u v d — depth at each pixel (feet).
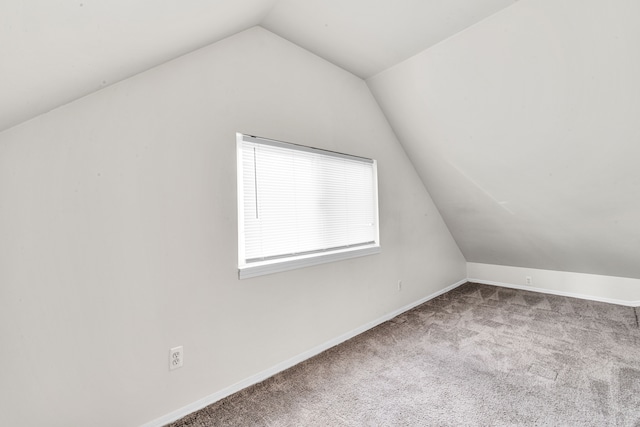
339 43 7.11
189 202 5.38
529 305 10.54
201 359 5.47
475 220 11.44
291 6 5.83
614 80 5.82
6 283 3.83
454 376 6.27
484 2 5.73
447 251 12.84
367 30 6.59
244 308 6.08
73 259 4.26
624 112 6.11
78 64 3.33
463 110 8.06
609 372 6.15
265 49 6.57
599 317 9.12
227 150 5.90
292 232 7.11
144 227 4.87
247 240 6.29
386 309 9.59
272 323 6.53
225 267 5.82
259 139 6.40
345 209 8.44
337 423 4.97
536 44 6.09
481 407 5.27
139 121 4.85
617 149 6.73
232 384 5.87
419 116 8.98
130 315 4.72
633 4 4.92
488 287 13.12
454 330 8.66
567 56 5.97
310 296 7.30
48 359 4.07
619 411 4.99
